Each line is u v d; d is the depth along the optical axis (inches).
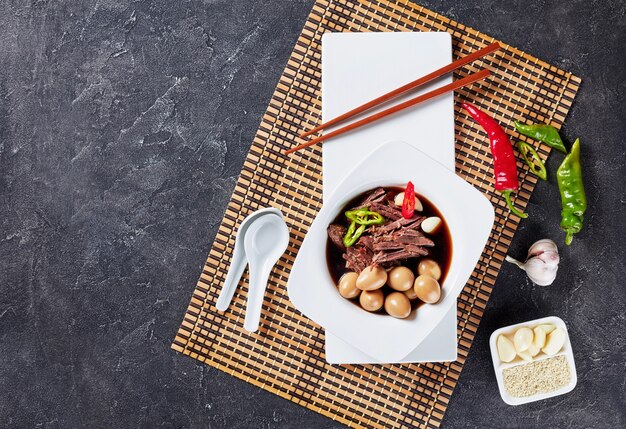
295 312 63.9
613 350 66.5
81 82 66.4
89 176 66.4
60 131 66.5
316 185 63.5
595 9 66.1
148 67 66.4
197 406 66.7
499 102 64.1
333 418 64.2
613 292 66.4
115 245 66.5
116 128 66.4
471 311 64.7
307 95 63.8
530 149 63.2
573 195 63.1
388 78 57.9
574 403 67.0
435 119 57.2
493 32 65.7
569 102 64.9
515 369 64.1
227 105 66.3
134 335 66.6
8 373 66.6
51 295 66.7
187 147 66.4
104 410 66.9
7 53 66.2
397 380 64.6
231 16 66.3
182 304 66.5
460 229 53.6
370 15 63.7
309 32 63.9
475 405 66.3
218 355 64.2
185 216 66.4
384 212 53.7
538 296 66.3
